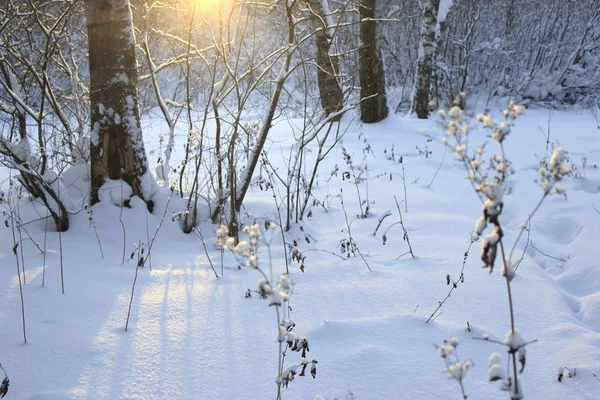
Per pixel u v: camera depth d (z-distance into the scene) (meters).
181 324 2.78
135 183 4.46
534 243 4.26
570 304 3.25
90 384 2.26
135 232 4.27
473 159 1.56
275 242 4.29
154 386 2.26
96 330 2.70
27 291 3.10
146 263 3.70
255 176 6.41
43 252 3.77
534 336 2.70
